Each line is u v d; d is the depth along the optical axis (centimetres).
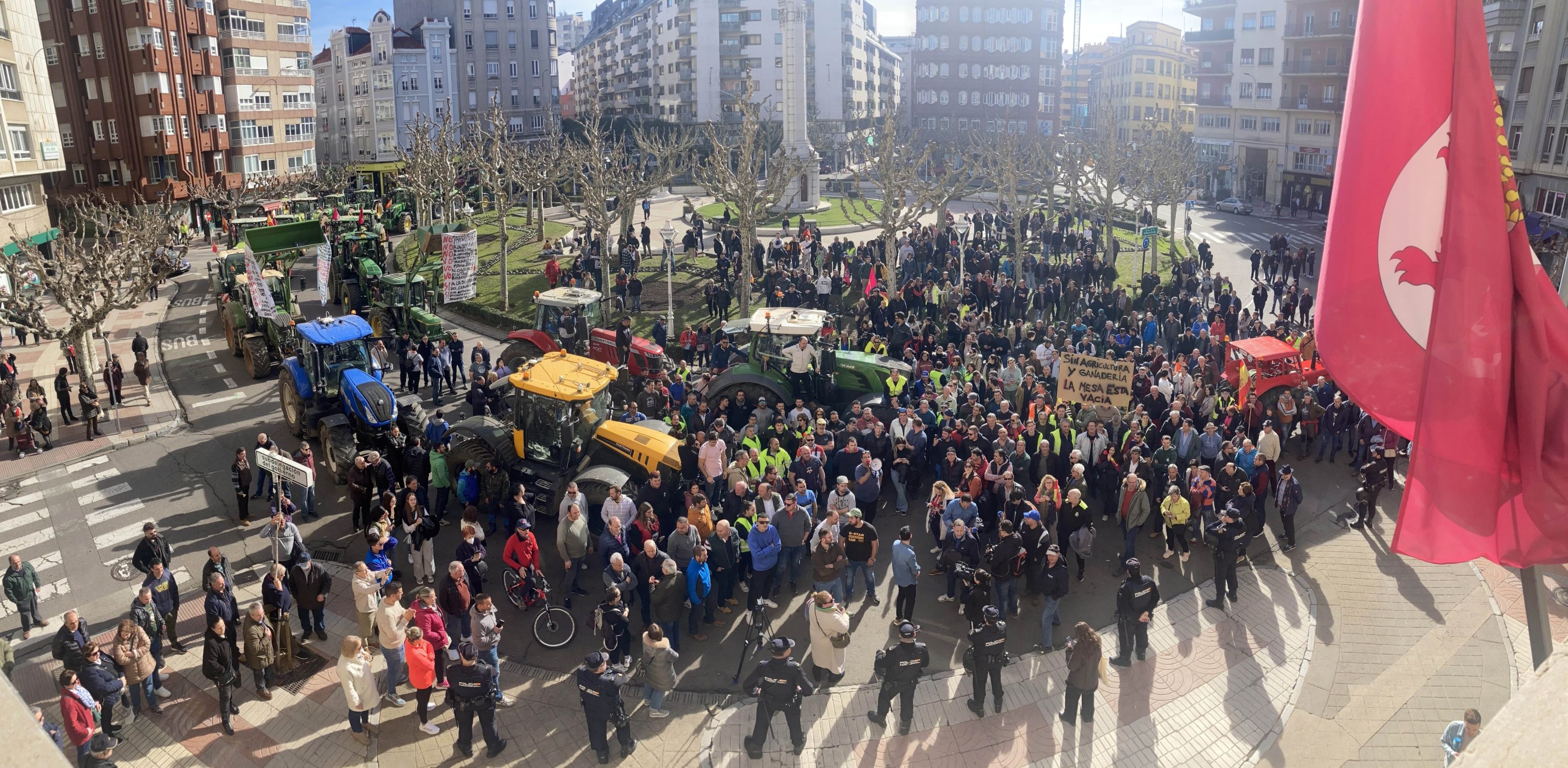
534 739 1289
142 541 1493
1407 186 600
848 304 3762
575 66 18400
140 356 2783
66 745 1220
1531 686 254
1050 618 1473
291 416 2373
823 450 1861
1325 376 2298
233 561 1764
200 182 6931
